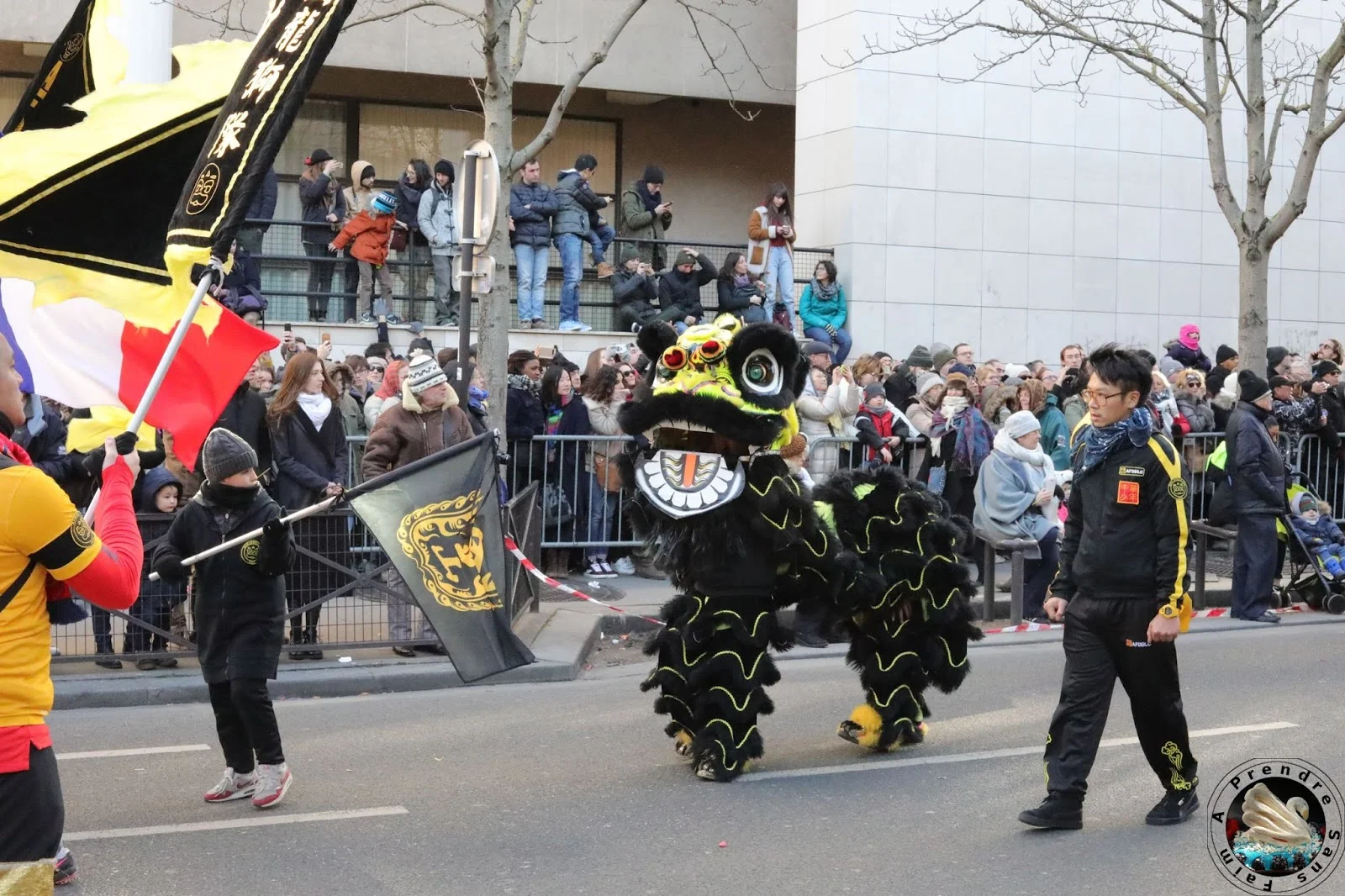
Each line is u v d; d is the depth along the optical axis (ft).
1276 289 68.59
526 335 53.16
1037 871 18.85
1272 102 66.49
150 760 24.72
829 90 62.13
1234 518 40.68
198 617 21.79
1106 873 18.76
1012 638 37.91
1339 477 47.44
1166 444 19.93
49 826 13.46
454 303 53.31
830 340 58.85
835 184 61.82
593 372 42.78
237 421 32.94
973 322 62.80
